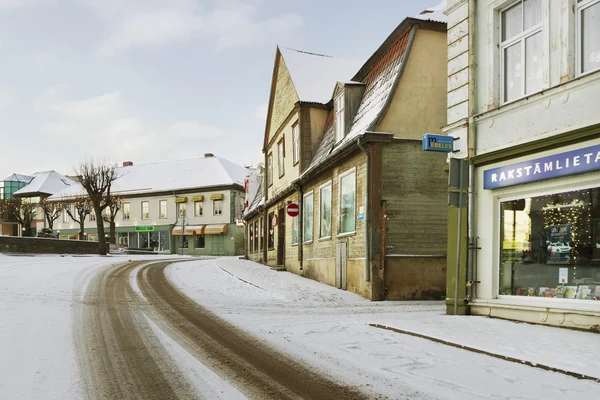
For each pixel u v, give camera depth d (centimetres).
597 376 487
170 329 800
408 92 1397
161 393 470
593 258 774
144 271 1980
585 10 797
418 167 1383
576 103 779
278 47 2402
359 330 803
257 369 555
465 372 527
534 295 878
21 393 465
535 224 883
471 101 1001
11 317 880
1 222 6359
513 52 949
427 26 1429
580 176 788
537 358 565
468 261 988
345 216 1554
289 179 2264
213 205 5591
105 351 638
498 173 938
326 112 2095
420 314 1021
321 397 457
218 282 1669
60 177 7231
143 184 6075
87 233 6212
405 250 1355
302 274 2002
